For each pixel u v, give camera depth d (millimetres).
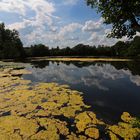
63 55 86312
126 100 13867
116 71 29328
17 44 71375
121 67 34375
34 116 10617
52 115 10789
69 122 9945
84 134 8734
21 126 9414
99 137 8477
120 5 9828
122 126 9492
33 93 15148
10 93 15148
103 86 18500
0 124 9625
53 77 23719
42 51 82000
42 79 22109
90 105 12688
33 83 19359
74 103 12875
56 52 86188
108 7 10547
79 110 11656
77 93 15547
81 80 21781
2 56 64438
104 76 24656
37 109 11641
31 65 39125
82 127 9391
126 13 9961
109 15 10852
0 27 70625
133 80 21484
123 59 57375
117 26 11234
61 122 9906
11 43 67000
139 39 51781
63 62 48125
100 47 87188
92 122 9961
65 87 17766
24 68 33281
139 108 12148
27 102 12891
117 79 22328
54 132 8883
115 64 40719
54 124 9672
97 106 12516
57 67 35875
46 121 9992
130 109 11984
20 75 24719
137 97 14641
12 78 22047
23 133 8766
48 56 83750
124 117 10648
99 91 16516
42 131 8969
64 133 8805
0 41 68000
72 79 22438
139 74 25641
